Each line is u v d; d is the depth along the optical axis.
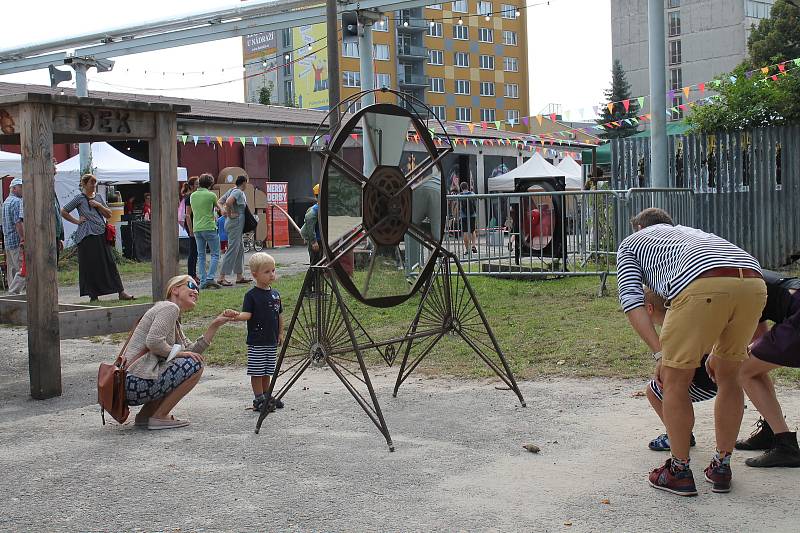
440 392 7.01
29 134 7.14
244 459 5.32
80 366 8.75
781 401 6.08
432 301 6.84
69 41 20.84
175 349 6.17
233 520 4.26
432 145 6.70
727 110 15.27
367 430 5.93
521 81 101.56
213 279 14.54
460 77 95.25
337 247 6.01
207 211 14.41
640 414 6.05
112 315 8.06
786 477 4.66
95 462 5.34
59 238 17.17
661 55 13.21
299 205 30.31
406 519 4.20
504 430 5.79
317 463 5.18
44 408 6.96
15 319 8.33
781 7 56.41
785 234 14.48
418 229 6.54
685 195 13.20
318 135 6.29
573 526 4.04
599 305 10.53
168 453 5.50
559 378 7.27
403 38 90.25
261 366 6.52
